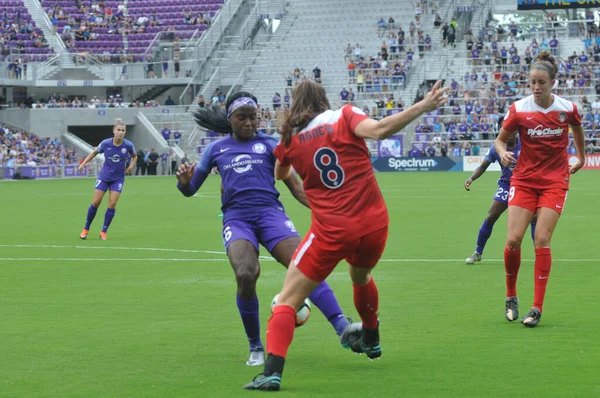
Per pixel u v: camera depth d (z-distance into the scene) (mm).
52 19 71812
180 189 9484
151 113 67250
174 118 67125
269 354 7820
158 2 75062
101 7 74562
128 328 10805
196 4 74688
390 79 66062
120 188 22266
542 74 10523
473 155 62188
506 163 10883
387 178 53625
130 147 22328
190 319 11406
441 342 9797
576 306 12000
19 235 23469
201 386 8008
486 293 13250
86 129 71250
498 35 69625
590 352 9164
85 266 17062
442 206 32000
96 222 27406
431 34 70250
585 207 30312
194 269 16516
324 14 73375
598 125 61344
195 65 69000
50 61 66875
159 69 68938
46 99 69250
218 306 12406
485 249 19062
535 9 65062
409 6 72500
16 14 71062
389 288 13836
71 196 41156
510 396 7539
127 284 14617
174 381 8195
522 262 16750
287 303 7848
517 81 64625
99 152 22219
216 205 35094
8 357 9234
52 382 8188
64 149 63781
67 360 9086
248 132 9367
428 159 62406
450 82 65812
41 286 14469
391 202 34250
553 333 10195
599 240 20453
